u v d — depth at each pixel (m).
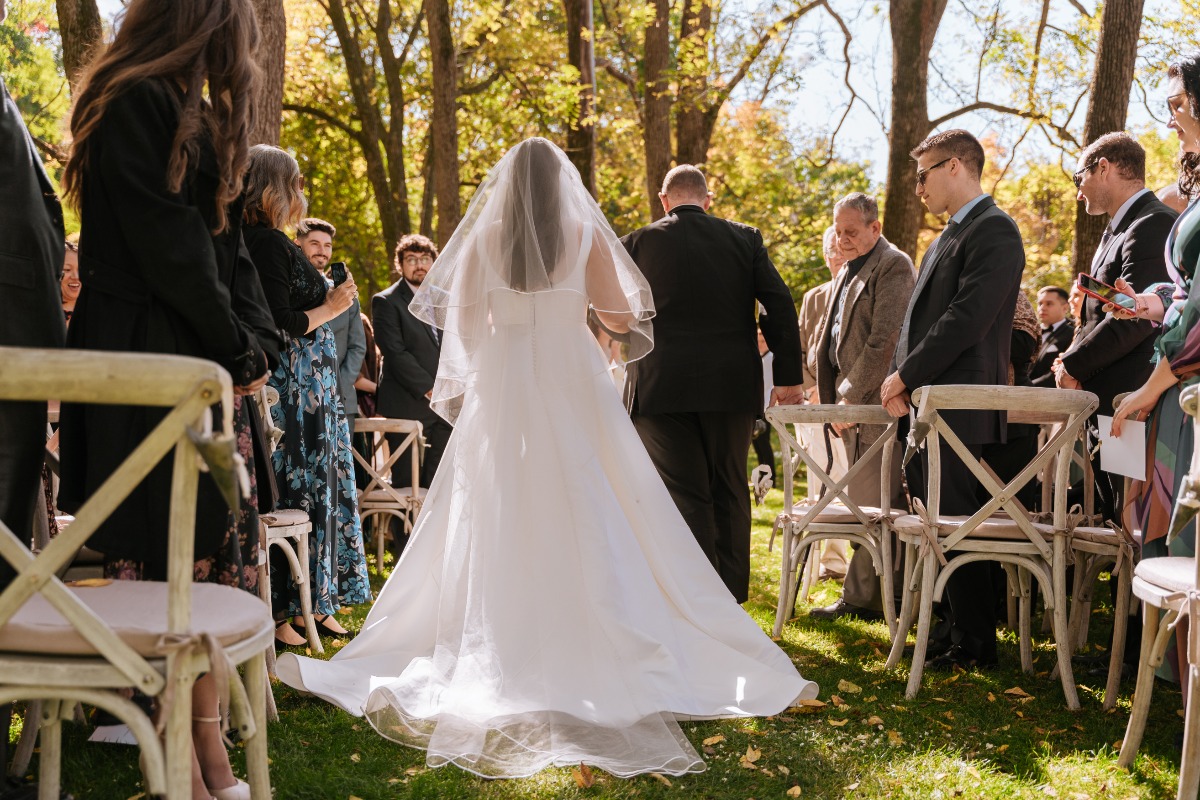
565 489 3.31
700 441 4.60
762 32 14.81
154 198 2.19
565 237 3.50
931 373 3.89
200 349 2.33
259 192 3.95
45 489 3.00
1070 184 16.89
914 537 3.79
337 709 3.27
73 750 2.89
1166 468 3.04
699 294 4.50
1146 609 2.88
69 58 7.18
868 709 3.46
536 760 2.84
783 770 2.86
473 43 15.78
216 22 2.36
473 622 3.23
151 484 2.28
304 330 4.01
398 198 17.09
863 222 5.05
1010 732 3.24
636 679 3.14
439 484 3.63
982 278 3.85
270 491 2.86
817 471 4.42
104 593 2.07
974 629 4.02
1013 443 4.88
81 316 2.34
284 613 4.26
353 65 16.84
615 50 19.33
